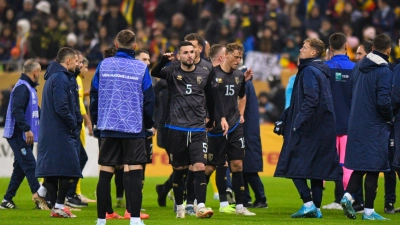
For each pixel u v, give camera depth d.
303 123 26.72
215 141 28.09
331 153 27.31
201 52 29.09
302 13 67.81
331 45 31.25
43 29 58.97
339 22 63.12
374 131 26.25
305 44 27.44
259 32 62.72
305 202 27.41
